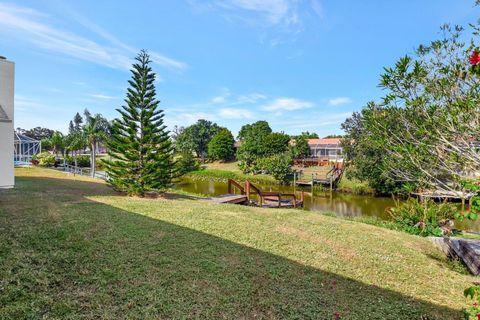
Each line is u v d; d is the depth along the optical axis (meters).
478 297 1.86
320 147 40.50
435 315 3.17
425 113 4.21
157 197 11.14
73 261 3.63
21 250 3.76
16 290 2.81
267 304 3.11
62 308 2.61
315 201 19.11
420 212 8.78
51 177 15.69
